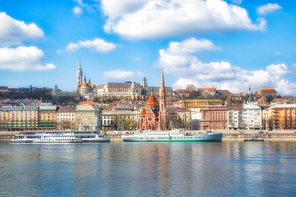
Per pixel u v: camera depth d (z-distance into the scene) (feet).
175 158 497.87
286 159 480.64
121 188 313.53
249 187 315.37
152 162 460.55
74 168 417.28
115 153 568.00
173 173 379.96
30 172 392.06
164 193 296.30
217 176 362.74
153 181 340.59
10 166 435.53
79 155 543.80
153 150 611.06
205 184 327.06
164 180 344.90
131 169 406.82
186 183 331.57
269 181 338.54
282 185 322.34
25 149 652.07
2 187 320.70
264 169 401.08
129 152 581.12
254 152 567.59
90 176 366.84
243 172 383.24
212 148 641.40
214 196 287.28
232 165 430.61
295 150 596.29
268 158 491.72
